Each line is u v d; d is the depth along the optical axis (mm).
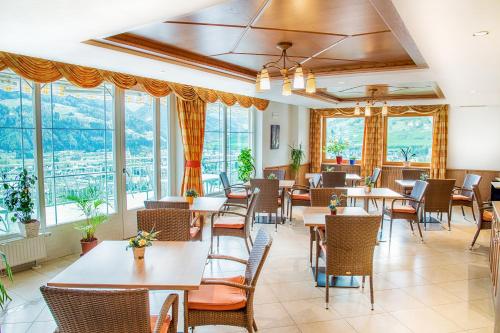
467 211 8148
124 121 5605
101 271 2422
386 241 5754
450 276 4289
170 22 3162
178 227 3451
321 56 4441
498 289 2764
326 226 3318
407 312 3395
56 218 4801
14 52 3756
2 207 4246
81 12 2320
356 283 4012
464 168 9164
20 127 4383
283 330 3062
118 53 3854
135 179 5914
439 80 5250
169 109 6477
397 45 3881
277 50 4191
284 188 6766
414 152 9828
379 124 10023
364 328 3107
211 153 7762
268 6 2727
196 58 4516
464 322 3227
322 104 9539
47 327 3115
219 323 2529
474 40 3084
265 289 3869
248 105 8031
